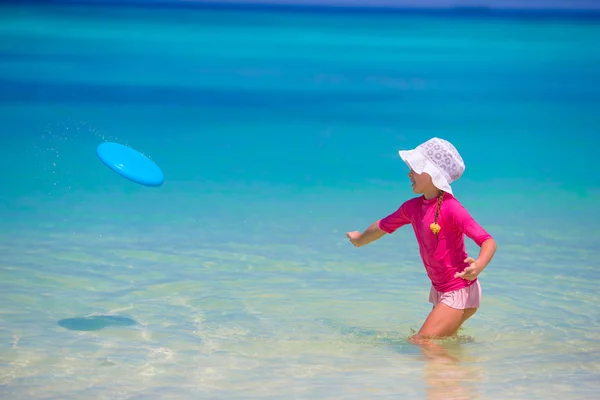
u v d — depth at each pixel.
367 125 14.79
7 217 7.77
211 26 33.25
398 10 43.59
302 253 6.85
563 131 14.40
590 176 10.57
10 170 9.95
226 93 18.48
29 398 3.77
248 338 4.77
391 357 4.47
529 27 35.34
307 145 12.76
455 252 4.90
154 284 5.86
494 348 4.66
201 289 5.78
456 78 21.66
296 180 10.15
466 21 38.00
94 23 32.31
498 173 10.76
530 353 4.57
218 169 10.72
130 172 4.82
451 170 4.92
